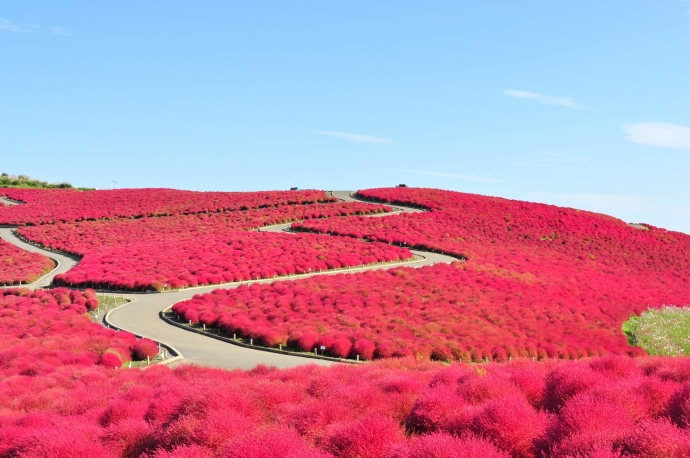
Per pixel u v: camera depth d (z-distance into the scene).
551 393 13.89
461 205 100.00
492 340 35.62
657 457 9.23
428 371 19.12
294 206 100.75
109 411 16.06
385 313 41.53
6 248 77.31
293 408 14.14
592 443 9.84
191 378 22.08
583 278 61.78
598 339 39.34
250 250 67.06
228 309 42.78
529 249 75.75
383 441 11.30
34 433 14.09
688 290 66.75
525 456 10.73
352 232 77.50
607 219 102.38
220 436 12.36
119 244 76.75
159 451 12.38
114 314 44.84
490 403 11.85
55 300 47.34
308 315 40.41
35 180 154.25
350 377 17.92
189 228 86.25
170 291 52.91
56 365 28.52
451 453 9.82
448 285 49.97
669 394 12.45
